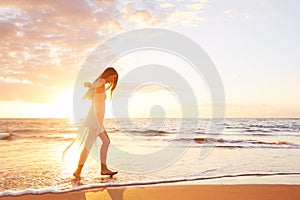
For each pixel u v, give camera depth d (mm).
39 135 14961
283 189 3545
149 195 3246
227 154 7414
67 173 4523
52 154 6707
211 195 3256
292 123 34781
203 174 4637
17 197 3109
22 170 4688
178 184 3807
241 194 3301
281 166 5547
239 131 21000
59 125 31016
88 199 3074
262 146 9766
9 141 10906
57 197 3127
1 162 5445
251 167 5383
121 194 3273
